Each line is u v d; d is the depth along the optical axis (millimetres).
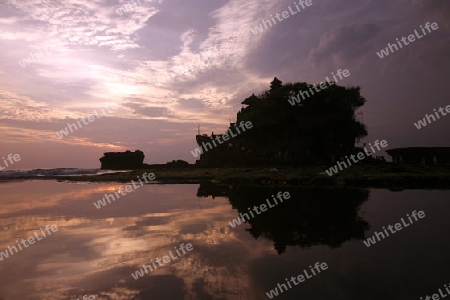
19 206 17531
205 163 64625
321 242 9148
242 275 6762
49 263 7824
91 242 9781
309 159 54812
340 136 57938
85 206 17359
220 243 9398
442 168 29875
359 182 24312
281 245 8984
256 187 25641
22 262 7926
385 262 7273
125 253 8602
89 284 6469
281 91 63344
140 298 5770
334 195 18953
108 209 16188
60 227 12008
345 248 8469
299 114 62688
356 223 11445
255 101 69562
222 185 28953
